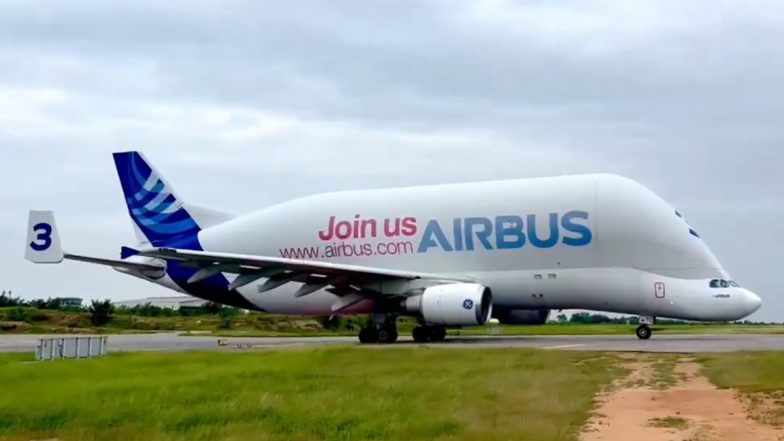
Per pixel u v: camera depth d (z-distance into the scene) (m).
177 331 58.59
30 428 12.03
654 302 31.59
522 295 33.16
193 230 40.75
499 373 17.47
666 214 32.16
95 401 13.84
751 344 27.19
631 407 12.62
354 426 11.30
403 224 35.62
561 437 10.20
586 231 32.12
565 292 32.56
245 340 39.16
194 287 39.75
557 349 24.98
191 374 18.20
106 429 11.78
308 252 37.62
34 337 45.66
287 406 12.97
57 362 22.05
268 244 38.53
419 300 32.28
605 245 31.98
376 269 32.69
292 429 11.23
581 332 47.84
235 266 32.88
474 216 34.16
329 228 37.31
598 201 32.25
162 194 41.44
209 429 11.36
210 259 32.00
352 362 20.73
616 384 15.55
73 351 24.77
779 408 12.19
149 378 17.52
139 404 13.47
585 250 32.19
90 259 37.75
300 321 69.88
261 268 32.84
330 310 37.34
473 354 22.53
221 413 12.44
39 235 36.66
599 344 28.62
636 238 31.70
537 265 32.84
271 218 38.97
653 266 31.61
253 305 38.91
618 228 31.80
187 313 91.75
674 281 31.36
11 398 14.38
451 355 22.27
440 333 33.97
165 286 40.88
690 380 16.11
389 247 35.72
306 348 27.06
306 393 14.54
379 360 21.14
